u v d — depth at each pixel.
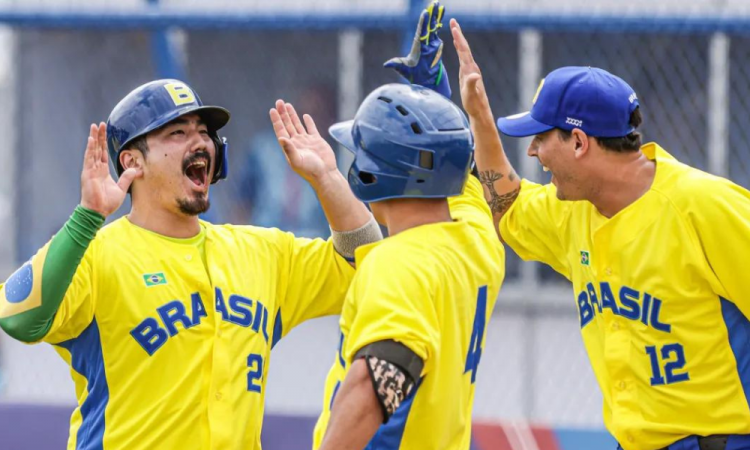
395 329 9.62
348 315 10.33
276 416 19.02
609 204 12.12
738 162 20.80
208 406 11.66
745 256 11.41
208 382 11.77
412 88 10.73
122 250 11.92
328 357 21.48
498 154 13.30
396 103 10.44
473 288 10.61
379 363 9.55
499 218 13.65
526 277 21.08
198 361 11.78
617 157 11.92
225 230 12.80
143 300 11.74
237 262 12.38
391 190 10.42
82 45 23.41
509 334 21.19
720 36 20.62
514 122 12.29
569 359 21.08
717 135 20.86
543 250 13.46
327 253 12.99
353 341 9.84
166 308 11.80
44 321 11.13
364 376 9.55
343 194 12.69
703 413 11.91
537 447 18.73
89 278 11.64
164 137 12.15
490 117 12.99
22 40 23.16
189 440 11.65
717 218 11.48
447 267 10.26
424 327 9.72
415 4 18.84
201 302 12.00
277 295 12.81
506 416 21.27
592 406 21.02
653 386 12.09
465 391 10.77
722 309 11.77
